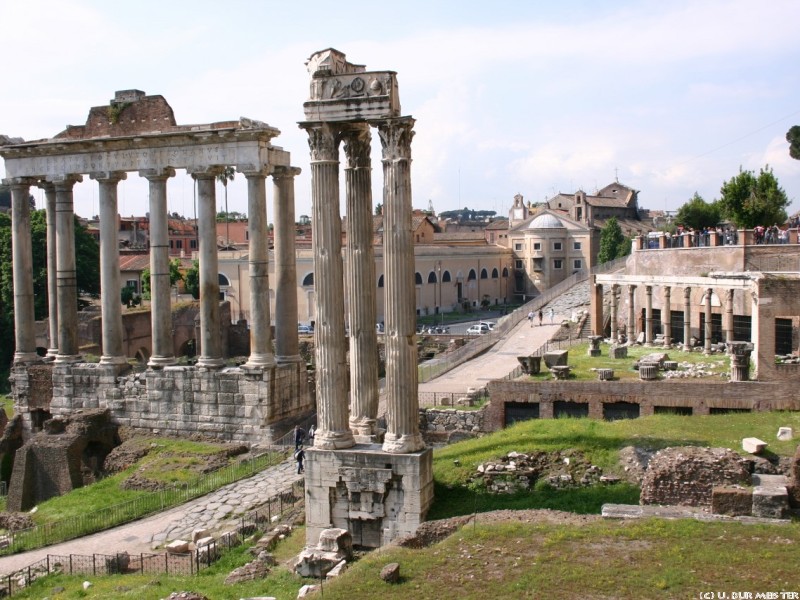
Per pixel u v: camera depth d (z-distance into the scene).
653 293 73.81
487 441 37.00
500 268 159.12
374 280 33.50
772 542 23.27
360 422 33.34
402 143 30.44
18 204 55.31
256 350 50.12
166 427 51.72
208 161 50.03
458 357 68.88
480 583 22.72
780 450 32.28
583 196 175.25
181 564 33.00
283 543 33.31
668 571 21.92
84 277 101.25
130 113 52.22
